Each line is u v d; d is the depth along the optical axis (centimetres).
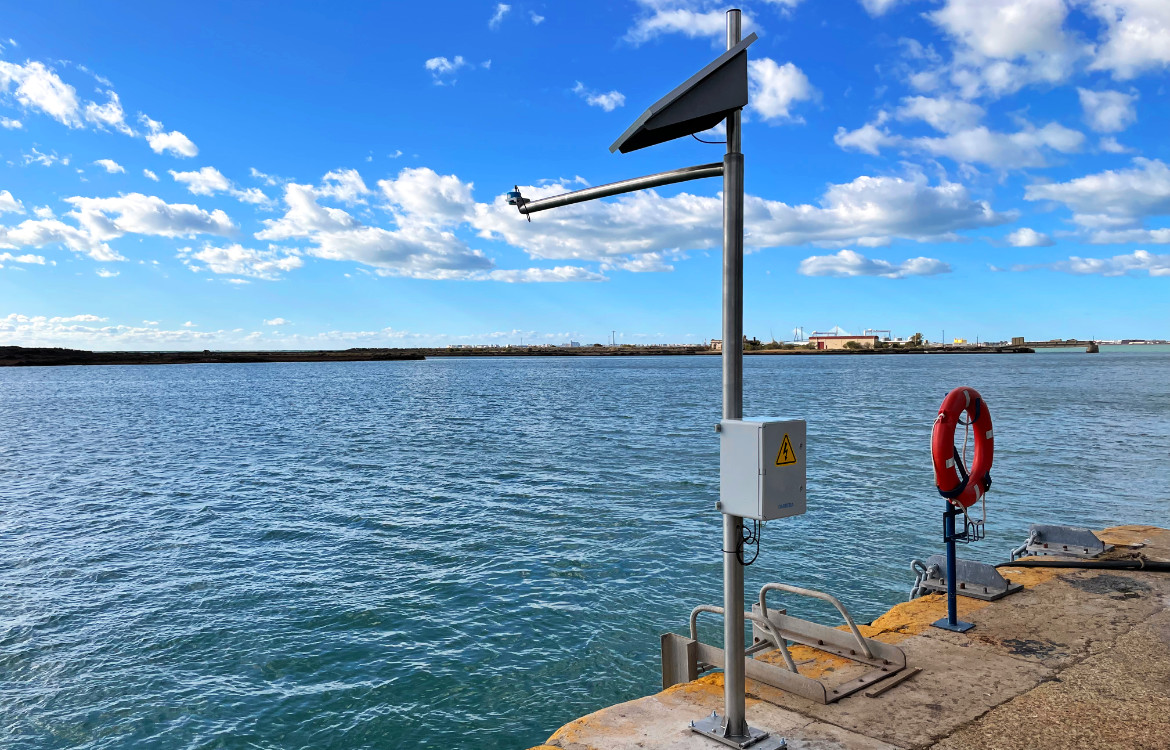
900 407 4838
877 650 452
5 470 2569
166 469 2547
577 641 952
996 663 451
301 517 1722
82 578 1268
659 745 350
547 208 427
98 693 838
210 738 743
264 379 12988
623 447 2903
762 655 469
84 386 10588
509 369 18425
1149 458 2358
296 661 912
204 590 1192
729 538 352
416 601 1115
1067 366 14425
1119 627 509
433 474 2306
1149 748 346
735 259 347
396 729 751
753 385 8256
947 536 518
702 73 331
